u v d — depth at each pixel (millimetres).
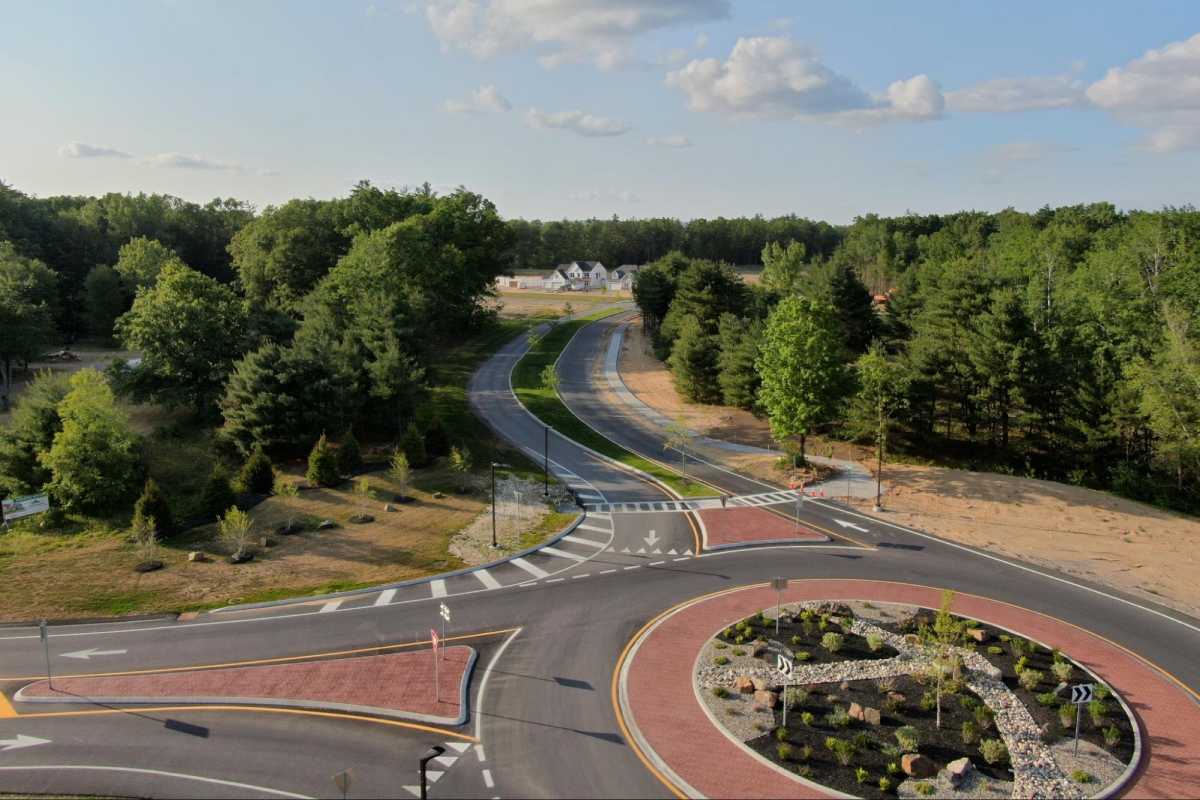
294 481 57969
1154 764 26578
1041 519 53094
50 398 56531
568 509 55688
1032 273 97875
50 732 28703
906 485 60562
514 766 26344
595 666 33094
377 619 38094
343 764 26641
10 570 43750
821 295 93562
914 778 25562
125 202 144375
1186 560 46375
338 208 115812
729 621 37375
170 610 39531
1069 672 31891
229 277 148375
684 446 70188
